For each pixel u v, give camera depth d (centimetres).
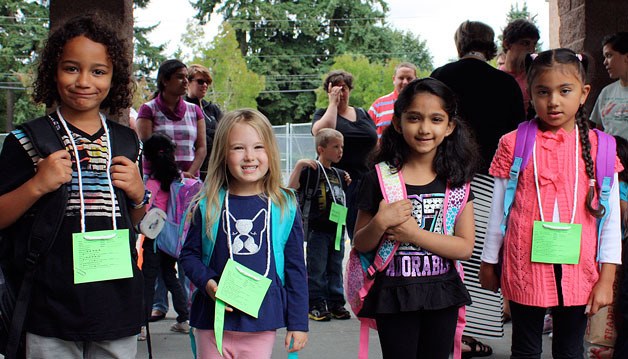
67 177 262
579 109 332
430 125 312
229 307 291
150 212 311
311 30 4759
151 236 312
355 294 323
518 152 332
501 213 338
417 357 323
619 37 513
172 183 508
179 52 3647
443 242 311
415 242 309
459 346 338
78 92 274
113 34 286
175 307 530
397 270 315
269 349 299
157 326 557
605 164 325
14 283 271
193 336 320
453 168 321
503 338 507
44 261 266
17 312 264
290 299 303
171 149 513
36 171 265
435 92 313
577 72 319
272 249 301
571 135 329
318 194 584
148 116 605
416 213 319
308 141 2445
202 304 302
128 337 281
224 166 306
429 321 318
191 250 305
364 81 4116
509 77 443
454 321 320
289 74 4697
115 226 275
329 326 562
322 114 685
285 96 4616
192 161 623
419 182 324
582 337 331
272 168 306
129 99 307
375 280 321
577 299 319
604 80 591
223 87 3603
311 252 584
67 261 267
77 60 274
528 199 327
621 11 588
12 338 263
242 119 302
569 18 615
